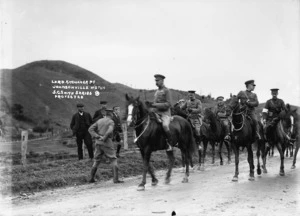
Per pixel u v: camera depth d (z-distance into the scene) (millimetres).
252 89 11414
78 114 13664
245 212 7324
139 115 10016
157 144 10203
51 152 17547
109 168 12789
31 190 9805
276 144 12227
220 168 14586
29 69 64688
